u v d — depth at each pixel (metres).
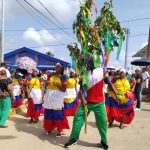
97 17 7.23
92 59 6.88
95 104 6.89
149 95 19.31
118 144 7.41
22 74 13.05
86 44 7.04
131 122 10.30
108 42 7.23
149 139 8.02
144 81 17.75
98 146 7.11
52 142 7.34
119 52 7.38
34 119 9.65
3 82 8.65
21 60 10.05
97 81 6.86
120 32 7.36
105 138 6.92
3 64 11.11
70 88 10.66
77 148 6.90
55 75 7.90
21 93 12.13
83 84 6.87
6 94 8.66
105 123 6.92
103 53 7.11
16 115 10.82
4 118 8.78
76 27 7.19
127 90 9.26
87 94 6.94
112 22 7.28
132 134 8.55
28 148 6.76
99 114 6.91
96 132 8.52
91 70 6.89
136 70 14.09
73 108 10.74
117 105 9.22
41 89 9.62
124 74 9.26
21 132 8.23
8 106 8.82
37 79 9.56
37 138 7.66
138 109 14.09
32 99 9.55
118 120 9.33
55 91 7.78
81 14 7.12
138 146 7.29
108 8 7.27
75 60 7.11
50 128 7.95
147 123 10.27
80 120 7.00
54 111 7.77
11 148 6.70
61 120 7.77
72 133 7.03
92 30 7.10
